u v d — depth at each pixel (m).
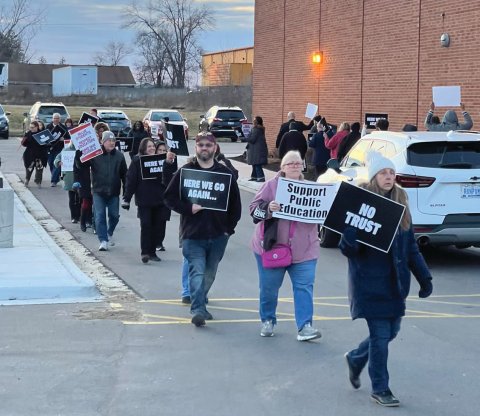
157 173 11.76
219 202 8.18
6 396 6.01
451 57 18.98
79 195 15.10
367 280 5.81
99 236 12.91
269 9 29.34
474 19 18.08
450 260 12.70
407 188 11.24
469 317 8.86
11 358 6.98
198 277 8.21
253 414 5.70
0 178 12.48
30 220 15.62
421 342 7.73
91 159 12.78
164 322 8.36
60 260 11.24
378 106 22.33
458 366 6.95
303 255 7.58
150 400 5.97
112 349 7.31
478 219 11.38
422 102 20.22
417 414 5.75
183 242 8.30
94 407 5.81
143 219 11.82
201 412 5.73
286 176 7.54
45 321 8.29
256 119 22.73
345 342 7.65
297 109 27.47
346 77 24.09
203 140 8.16
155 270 11.35
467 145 11.58
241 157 30.36
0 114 39.72
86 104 72.19
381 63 22.09
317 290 10.27
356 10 23.33
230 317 8.63
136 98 72.94
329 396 6.11
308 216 7.45
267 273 7.66
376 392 5.93
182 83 88.56
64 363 6.86
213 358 7.08
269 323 7.80
